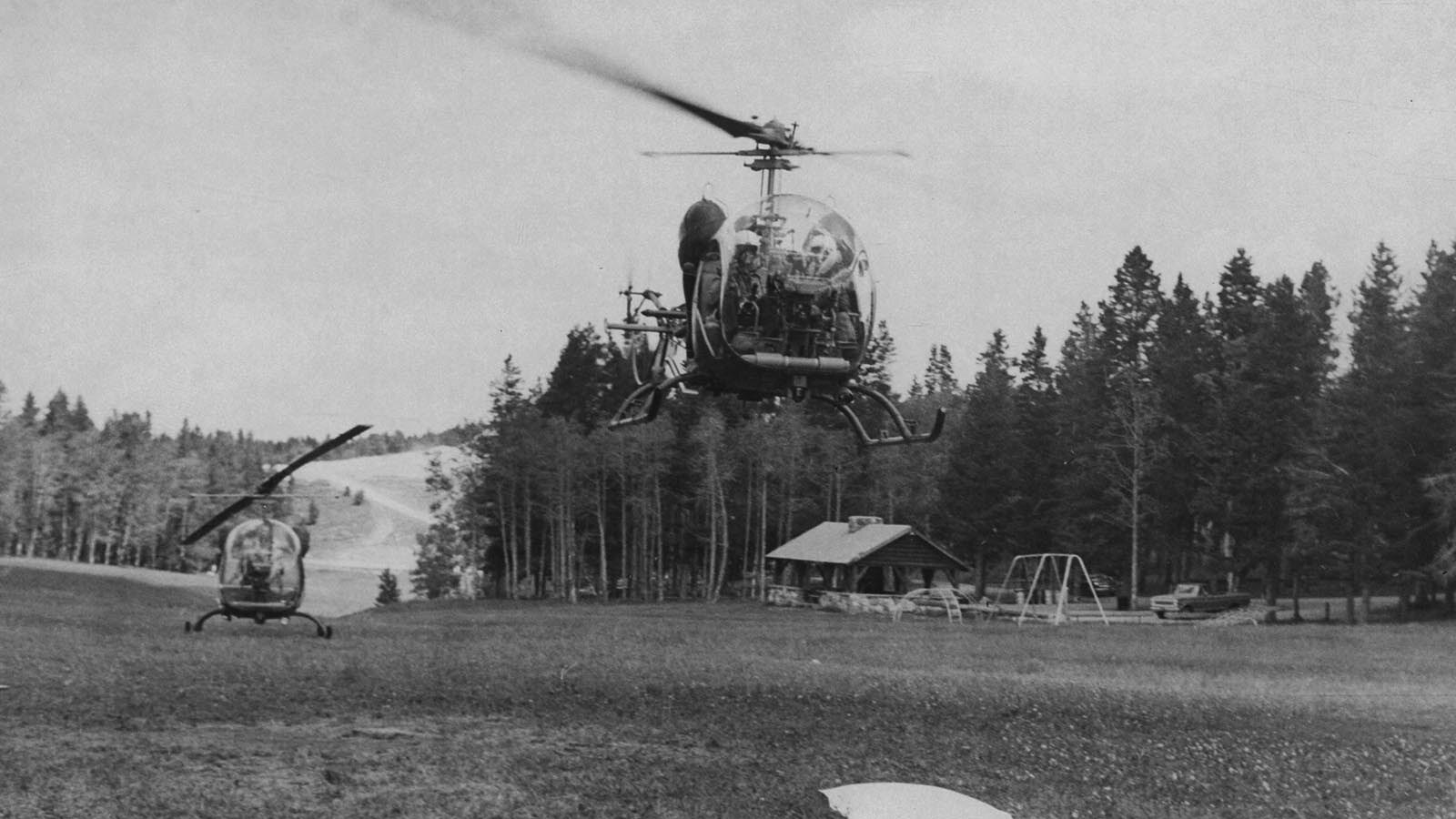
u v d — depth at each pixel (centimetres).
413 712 2219
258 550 3944
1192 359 8769
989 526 9294
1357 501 7225
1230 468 7950
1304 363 8100
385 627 4847
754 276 2373
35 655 2941
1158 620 7075
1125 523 8475
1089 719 2356
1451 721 2448
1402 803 1698
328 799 1500
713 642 4266
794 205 2398
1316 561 7469
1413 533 7156
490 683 2619
